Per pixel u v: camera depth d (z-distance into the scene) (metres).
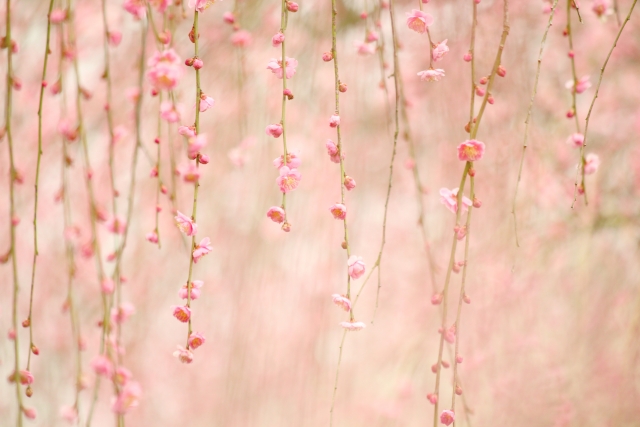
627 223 3.64
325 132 3.65
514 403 3.38
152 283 3.92
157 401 4.06
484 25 3.36
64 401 4.00
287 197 3.69
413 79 3.54
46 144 3.55
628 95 3.77
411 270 3.84
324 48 3.53
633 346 3.36
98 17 3.36
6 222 3.69
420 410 3.77
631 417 3.34
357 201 3.79
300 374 3.65
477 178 3.44
